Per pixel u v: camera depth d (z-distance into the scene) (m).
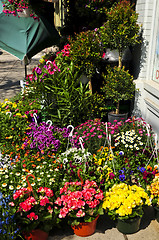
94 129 3.89
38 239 2.71
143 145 3.49
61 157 3.26
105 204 2.75
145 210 3.24
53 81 4.75
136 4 5.10
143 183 3.11
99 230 2.95
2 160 3.33
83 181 2.93
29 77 5.09
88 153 3.22
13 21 6.19
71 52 4.93
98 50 4.89
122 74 4.80
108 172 3.04
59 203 2.68
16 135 4.15
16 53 6.28
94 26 6.60
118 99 4.88
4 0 6.17
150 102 4.69
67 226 3.00
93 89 5.80
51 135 3.64
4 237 2.37
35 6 6.39
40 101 4.81
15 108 4.75
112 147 3.39
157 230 2.94
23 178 2.88
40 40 6.50
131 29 4.62
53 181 2.89
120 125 3.93
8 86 9.20
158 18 4.57
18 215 2.58
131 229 2.84
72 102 4.68
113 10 4.67
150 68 4.97
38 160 3.30
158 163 3.18
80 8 6.67
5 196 2.57
